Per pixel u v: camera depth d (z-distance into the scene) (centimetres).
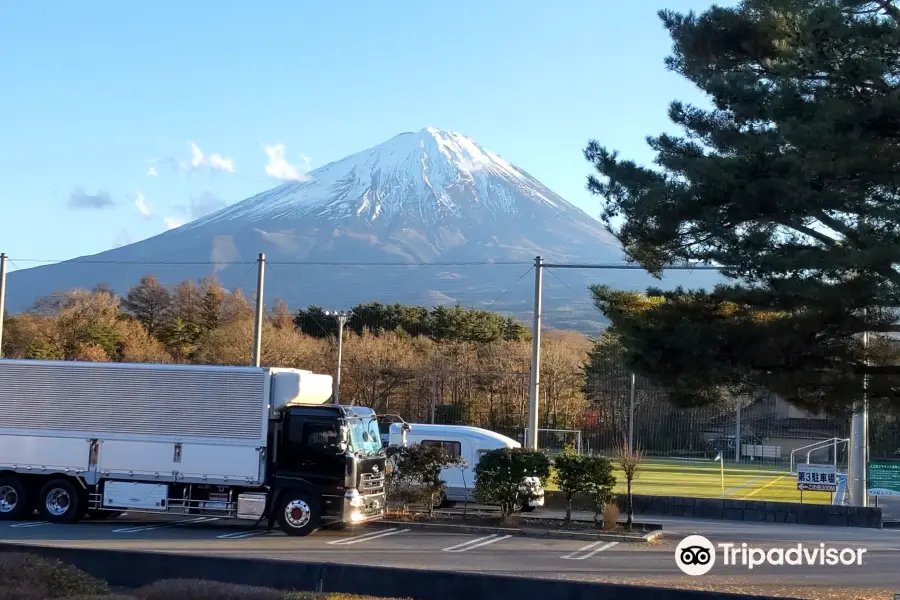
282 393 1850
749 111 1045
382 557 1559
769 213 1020
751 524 2262
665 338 1051
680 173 1074
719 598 971
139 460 1878
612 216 1126
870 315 1021
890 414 1120
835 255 975
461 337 7156
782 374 1027
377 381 4966
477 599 1052
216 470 1838
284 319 6988
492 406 4762
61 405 1934
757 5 1111
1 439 1947
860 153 956
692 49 1178
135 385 1905
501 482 2000
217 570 1138
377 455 1919
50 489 1923
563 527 1950
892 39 959
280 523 1817
